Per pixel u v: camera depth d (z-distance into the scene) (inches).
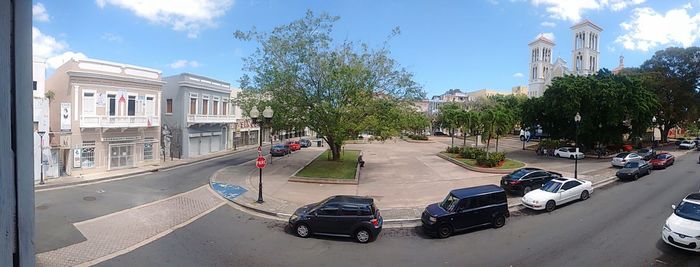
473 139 3110.2
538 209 711.7
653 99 1679.4
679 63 2218.3
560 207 746.2
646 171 1109.7
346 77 1079.6
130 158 1259.2
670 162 1294.3
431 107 5078.7
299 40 1143.0
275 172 1168.8
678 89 2156.7
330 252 509.7
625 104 1593.3
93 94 1150.3
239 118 2143.2
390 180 1055.0
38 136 915.4
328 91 1124.5
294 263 469.1
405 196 846.5
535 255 487.8
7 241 46.7
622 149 1819.6
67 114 1088.2
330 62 1111.6
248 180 1025.5
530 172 868.0
